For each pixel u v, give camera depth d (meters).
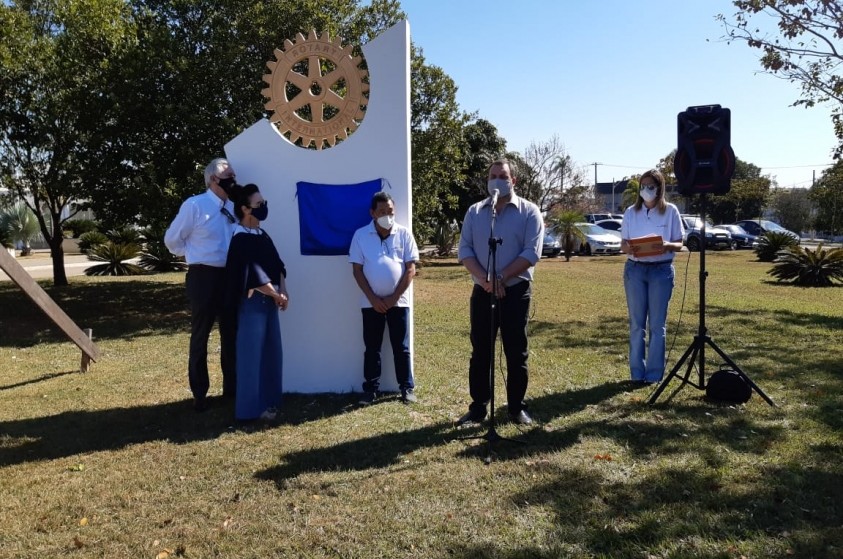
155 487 3.64
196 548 2.96
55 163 12.01
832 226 35.75
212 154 10.49
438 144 14.98
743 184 40.69
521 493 3.47
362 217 5.47
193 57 10.69
